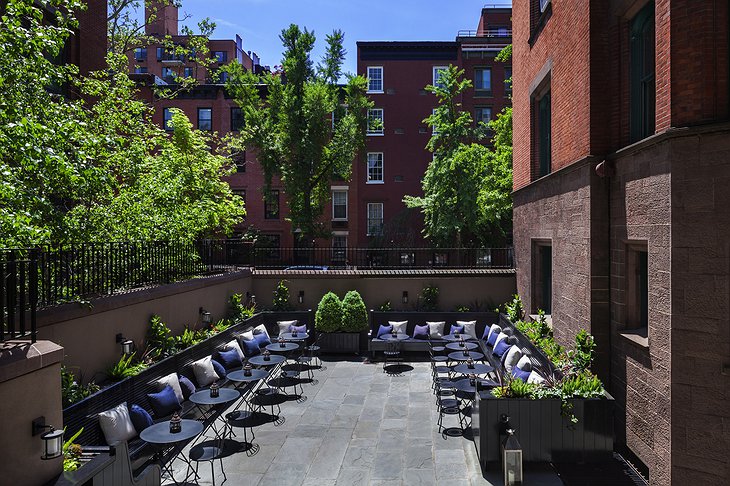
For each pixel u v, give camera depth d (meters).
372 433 10.70
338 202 35.06
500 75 36.50
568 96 12.08
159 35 58.72
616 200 9.98
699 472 7.36
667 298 7.81
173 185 13.99
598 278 10.45
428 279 19.42
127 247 11.41
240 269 19.08
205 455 8.38
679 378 7.55
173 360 11.06
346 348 17.83
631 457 9.28
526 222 16.89
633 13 9.83
